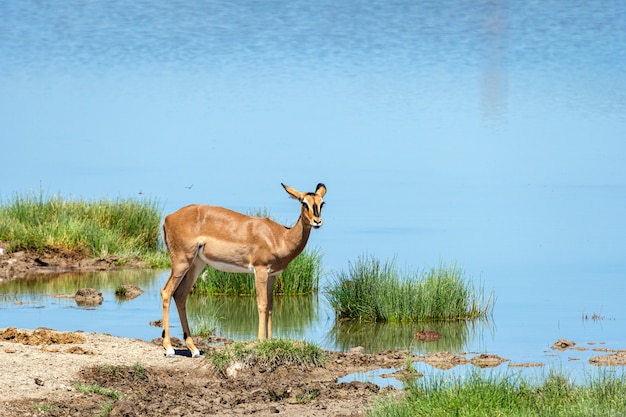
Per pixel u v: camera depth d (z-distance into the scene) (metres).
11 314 72.56
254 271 57.12
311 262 84.75
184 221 56.88
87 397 47.50
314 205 56.22
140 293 81.50
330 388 51.66
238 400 49.19
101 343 58.69
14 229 95.31
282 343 55.38
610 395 46.72
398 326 72.25
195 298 81.69
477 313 75.44
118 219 101.56
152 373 52.97
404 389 50.31
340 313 75.81
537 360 60.53
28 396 46.53
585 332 69.12
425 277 79.25
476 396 46.22
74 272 89.81
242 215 57.66
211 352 55.22
